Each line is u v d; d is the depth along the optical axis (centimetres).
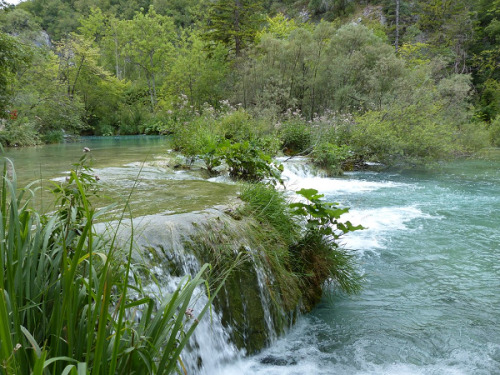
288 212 439
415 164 1409
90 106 3381
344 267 426
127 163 880
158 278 271
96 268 192
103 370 142
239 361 298
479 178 1131
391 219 671
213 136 957
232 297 315
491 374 281
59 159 1024
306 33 2444
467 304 382
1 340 109
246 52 2662
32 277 160
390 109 1505
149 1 7544
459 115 1842
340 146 1345
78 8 7569
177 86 2953
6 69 1401
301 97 2362
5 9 1466
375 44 2258
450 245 542
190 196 454
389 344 321
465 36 3994
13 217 150
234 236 351
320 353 313
